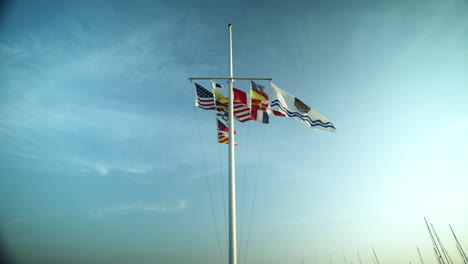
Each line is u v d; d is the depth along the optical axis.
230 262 11.23
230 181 13.13
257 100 16.75
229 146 14.44
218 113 16.92
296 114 16.70
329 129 16.42
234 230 11.80
